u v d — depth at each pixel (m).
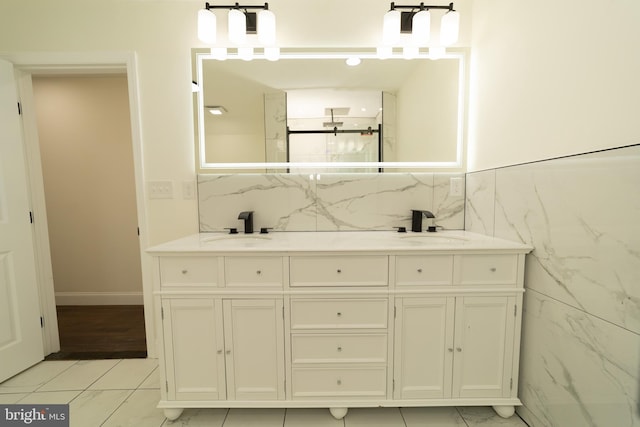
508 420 1.35
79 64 1.72
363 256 1.29
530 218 1.28
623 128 0.88
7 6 1.67
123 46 1.72
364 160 1.85
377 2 1.74
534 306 1.27
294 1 1.74
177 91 1.74
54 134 2.68
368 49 1.77
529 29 1.28
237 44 1.73
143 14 1.71
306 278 1.30
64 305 2.78
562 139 1.11
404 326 1.31
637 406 0.86
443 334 1.32
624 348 0.89
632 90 0.86
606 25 0.93
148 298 1.83
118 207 2.74
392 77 1.82
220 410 1.42
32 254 1.80
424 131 1.84
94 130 2.68
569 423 1.09
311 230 1.82
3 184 1.66
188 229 1.80
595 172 0.97
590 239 1.00
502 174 1.47
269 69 1.80
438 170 1.84
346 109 1.83
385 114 1.83
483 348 1.32
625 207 0.88
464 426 1.32
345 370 1.33
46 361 1.84
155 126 1.76
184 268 1.30
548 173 1.18
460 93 1.81
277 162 1.84
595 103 0.98
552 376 1.17
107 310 2.67
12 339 1.69
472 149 1.77
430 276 1.30
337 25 1.75
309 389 1.33
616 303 0.91
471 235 1.63
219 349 1.32
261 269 1.30
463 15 1.76
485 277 1.30
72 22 1.69
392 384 1.33
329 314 1.31
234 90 1.80
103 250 2.77
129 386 1.59
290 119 1.83
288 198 1.80
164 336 1.31
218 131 1.80
